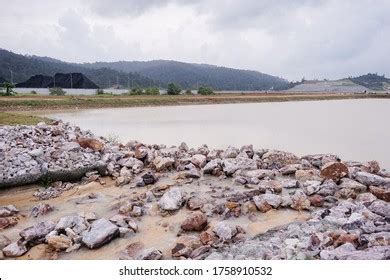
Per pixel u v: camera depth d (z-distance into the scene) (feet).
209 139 62.90
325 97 281.54
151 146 44.80
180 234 21.77
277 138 64.28
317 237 18.52
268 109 149.07
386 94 356.79
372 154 49.57
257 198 25.72
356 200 26.21
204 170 33.94
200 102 204.33
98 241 20.33
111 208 26.43
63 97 185.06
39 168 31.99
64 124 60.29
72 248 20.11
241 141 60.49
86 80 548.31
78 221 22.50
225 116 112.57
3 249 19.90
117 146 44.01
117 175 34.04
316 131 73.15
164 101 192.34
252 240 20.06
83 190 30.63
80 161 34.65
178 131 73.92
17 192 30.04
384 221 21.24
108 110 144.66
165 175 34.32
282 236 20.24
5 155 34.22
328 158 35.83
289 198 25.82
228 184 31.12
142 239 21.43
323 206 25.49
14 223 24.02
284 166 34.45
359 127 81.46
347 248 16.98
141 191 30.09
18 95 197.47
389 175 32.19
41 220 24.72
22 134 42.37
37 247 20.63
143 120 98.84
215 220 23.77
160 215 25.02
